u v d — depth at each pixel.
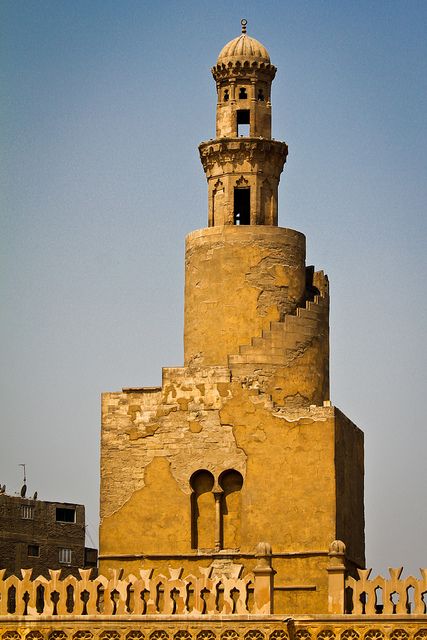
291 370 73.94
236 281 74.56
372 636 63.91
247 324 74.25
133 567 72.75
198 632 64.50
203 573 65.88
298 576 71.00
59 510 107.44
